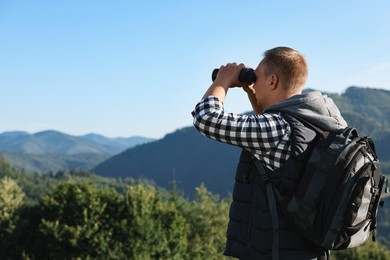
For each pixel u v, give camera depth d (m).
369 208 2.67
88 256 28.47
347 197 2.52
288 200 2.60
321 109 2.76
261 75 2.93
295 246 2.61
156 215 30.33
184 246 31.66
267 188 2.66
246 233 2.73
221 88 2.87
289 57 2.86
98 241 28.69
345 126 2.80
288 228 2.61
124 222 29.22
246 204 2.77
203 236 37.72
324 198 2.55
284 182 2.63
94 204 29.73
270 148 2.65
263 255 2.63
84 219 29.27
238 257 2.74
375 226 2.79
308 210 2.55
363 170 2.56
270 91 2.90
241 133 2.63
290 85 2.86
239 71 2.98
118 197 30.55
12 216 32.06
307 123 2.70
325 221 2.54
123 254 28.95
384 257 36.22
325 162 2.58
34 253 31.34
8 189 33.03
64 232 29.05
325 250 2.71
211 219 38.34
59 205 30.55
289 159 2.64
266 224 2.64
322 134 2.67
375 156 2.79
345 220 2.52
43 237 30.83
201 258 35.28
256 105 3.10
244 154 2.84
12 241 31.86
